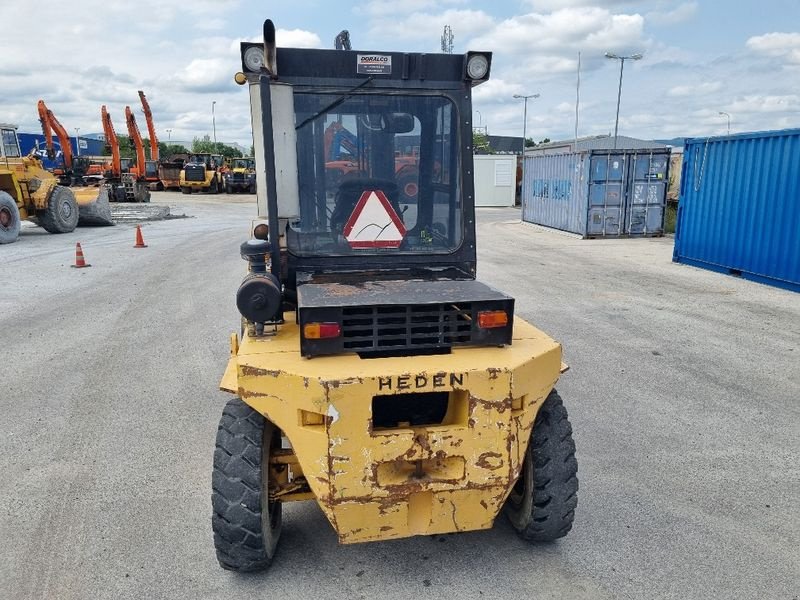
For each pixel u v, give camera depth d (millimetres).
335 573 3375
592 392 5961
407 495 2928
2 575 3363
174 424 5270
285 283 3609
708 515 3914
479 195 35562
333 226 3600
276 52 3406
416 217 3668
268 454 3260
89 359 6887
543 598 3176
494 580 3307
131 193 32938
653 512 3943
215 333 7891
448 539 3666
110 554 3545
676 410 5555
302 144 3521
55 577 3348
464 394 2922
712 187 12516
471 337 3104
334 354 2984
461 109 3627
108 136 32656
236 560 3213
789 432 5121
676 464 4574
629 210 18281
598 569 3395
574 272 12453
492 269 12727
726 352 7188
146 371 6527
